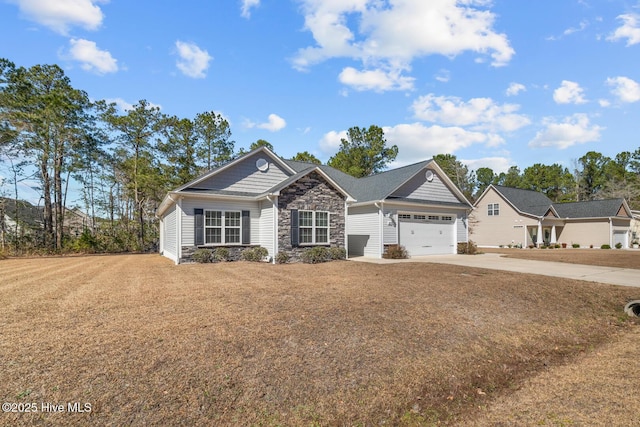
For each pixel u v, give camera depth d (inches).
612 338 220.4
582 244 1178.0
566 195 1867.6
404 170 751.7
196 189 546.6
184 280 346.0
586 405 128.6
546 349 197.6
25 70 853.8
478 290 303.4
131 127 1067.9
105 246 964.6
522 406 131.4
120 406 113.7
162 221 870.4
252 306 234.8
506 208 1191.6
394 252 627.5
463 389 146.9
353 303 247.1
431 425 121.2
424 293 287.6
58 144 909.2
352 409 124.7
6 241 863.1
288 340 173.9
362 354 164.4
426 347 179.0
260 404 122.0
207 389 126.8
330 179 582.9
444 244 750.5
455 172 1777.8
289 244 545.3
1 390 118.3
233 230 564.4
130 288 299.0
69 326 185.5
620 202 1129.4
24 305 231.6
